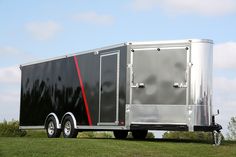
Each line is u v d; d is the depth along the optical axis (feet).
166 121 44.14
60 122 55.26
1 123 78.38
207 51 43.83
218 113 43.62
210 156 34.58
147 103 45.01
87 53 51.78
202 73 43.52
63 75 55.31
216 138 42.50
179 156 34.09
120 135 56.13
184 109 43.55
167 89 44.32
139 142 42.45
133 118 45.57
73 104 53.16
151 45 45.21
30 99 61.00
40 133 78.07
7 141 41.11
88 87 51.06
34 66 60.90
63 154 33.22
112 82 47.91
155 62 44.98
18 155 32.35
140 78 45.50
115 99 47.34
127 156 33.42
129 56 46.14
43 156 32.09
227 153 36.04
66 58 55.16
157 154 34.60
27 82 61.93
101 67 49.49
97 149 36.06
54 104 56.39
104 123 48.47
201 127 43.01
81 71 52.39
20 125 62.28
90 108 50.49
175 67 44.19
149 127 44.75
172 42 44.47
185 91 43.65
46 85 58.23
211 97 43.65
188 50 43.88
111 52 48.32
